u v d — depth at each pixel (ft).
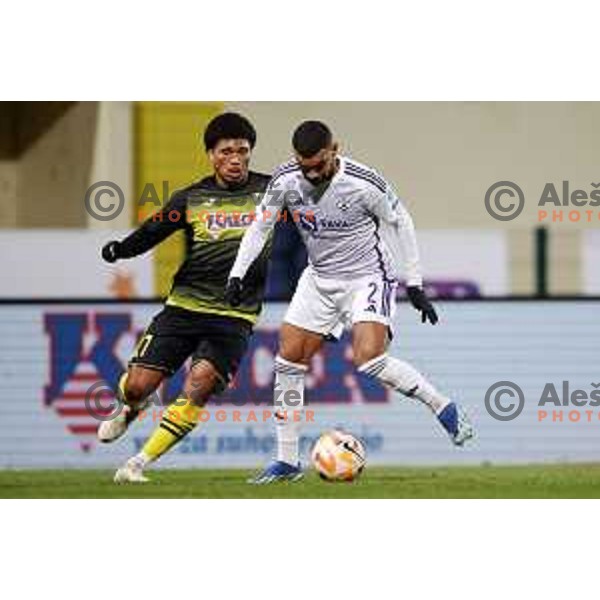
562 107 154.20
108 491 110.11
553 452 145.28
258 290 113.09
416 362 144.77
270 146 150.41
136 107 151.43
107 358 144.66
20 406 144.36
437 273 146.61
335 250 109.91
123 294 145.69
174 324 113.39
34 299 144.25
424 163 154.30
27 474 127.75
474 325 144.97
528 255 147.23
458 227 154.40
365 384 144.05
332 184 107.04
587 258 147.64
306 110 151.64
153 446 114.93
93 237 145.59
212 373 112.27
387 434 143.95
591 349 145.48
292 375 113.70
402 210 109.70
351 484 113.19
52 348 144.46
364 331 109.40
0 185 160.25
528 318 145.28
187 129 151.64
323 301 111.75
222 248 112.06
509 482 116.06
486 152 154.40
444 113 154.20
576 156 154.40
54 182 157.89
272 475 114.21
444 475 122.72
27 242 144.97
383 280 110.73
